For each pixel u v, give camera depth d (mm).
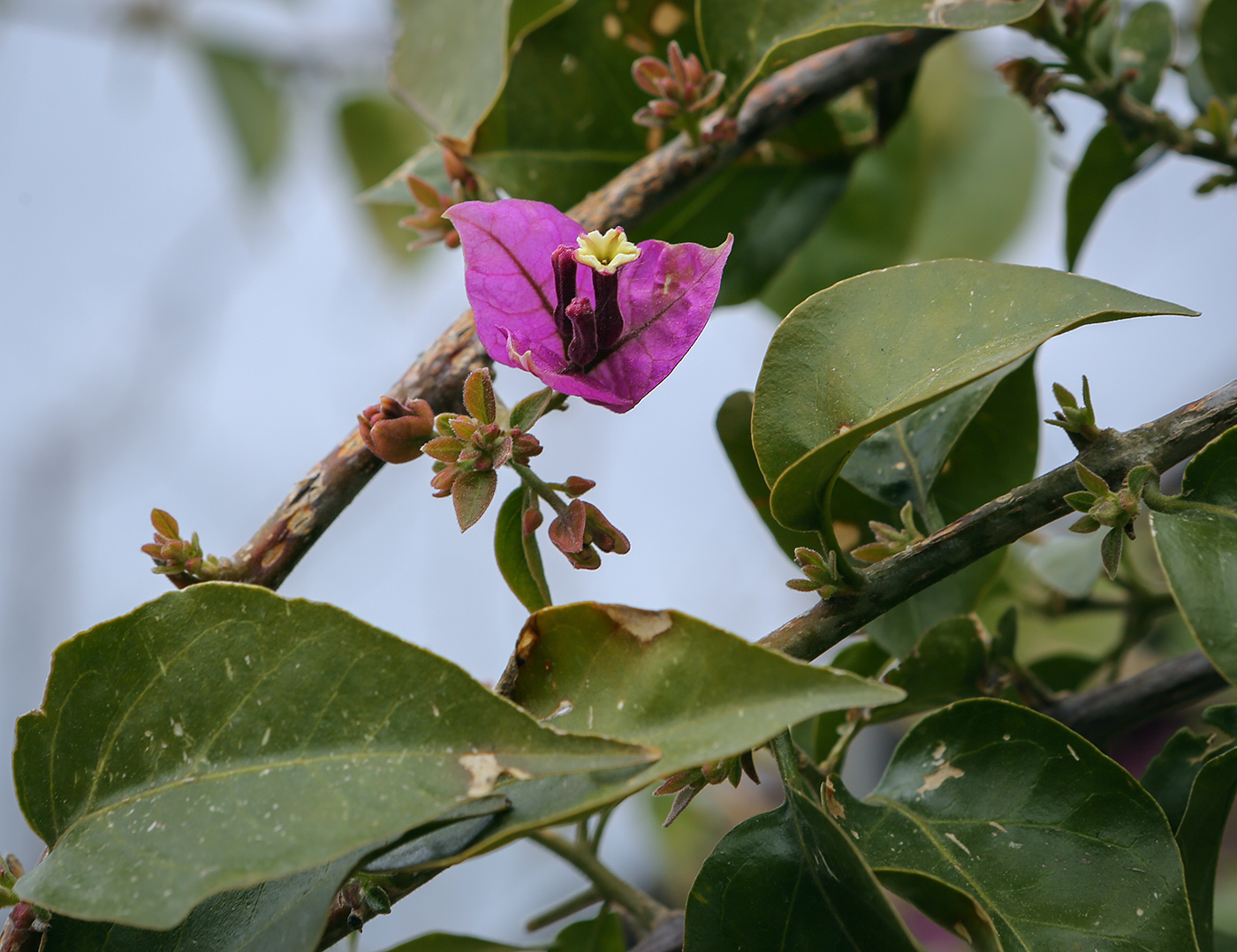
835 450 715
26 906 731
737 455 789
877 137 856
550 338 743
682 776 729
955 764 743
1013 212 1261
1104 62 829
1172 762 761
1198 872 740
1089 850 729
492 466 723
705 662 697
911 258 1262
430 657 702
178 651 713
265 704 706
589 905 824
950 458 793
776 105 815
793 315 732
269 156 1540
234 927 715
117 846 701
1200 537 715
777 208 856
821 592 728
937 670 791
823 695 688
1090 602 887
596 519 727
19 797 712
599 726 699
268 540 755
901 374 723
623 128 828
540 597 755
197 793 702
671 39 825
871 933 718
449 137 821
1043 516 724
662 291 744
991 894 727
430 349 768
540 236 744
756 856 731
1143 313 711
